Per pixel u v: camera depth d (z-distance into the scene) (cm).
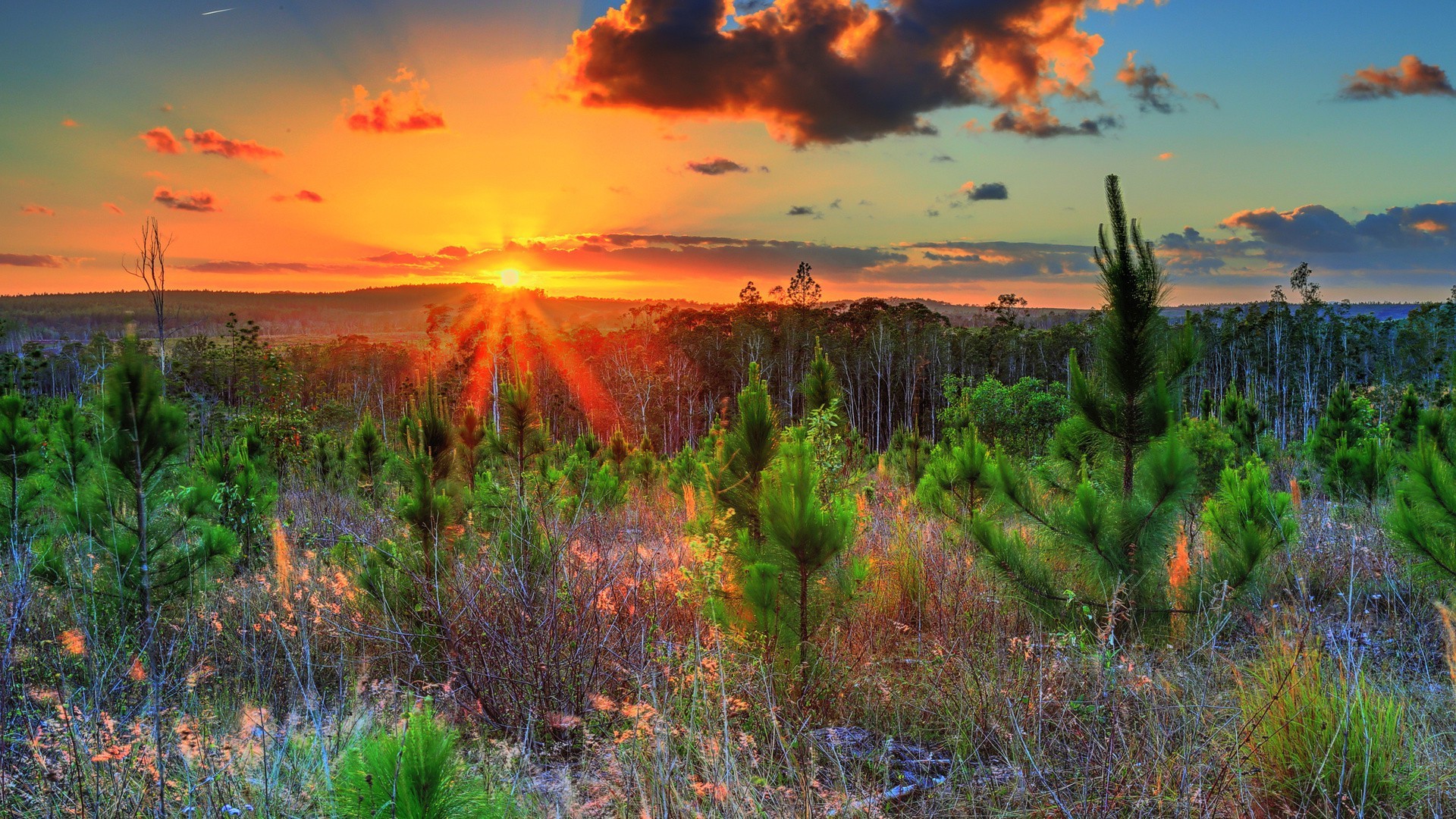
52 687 355
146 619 430
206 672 369
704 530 471
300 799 270
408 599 458
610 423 4456
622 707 350
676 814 270
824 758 336
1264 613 430
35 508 585
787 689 373
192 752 292
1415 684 371
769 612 384
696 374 5531
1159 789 274
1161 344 458
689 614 446
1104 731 325
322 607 446
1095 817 265
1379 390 4000
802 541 380
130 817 267
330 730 313
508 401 683
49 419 817
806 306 6638
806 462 414
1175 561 446
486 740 352
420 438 544
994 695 366
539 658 383
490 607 424
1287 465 1188
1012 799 286
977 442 581
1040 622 447
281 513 909
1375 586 528
